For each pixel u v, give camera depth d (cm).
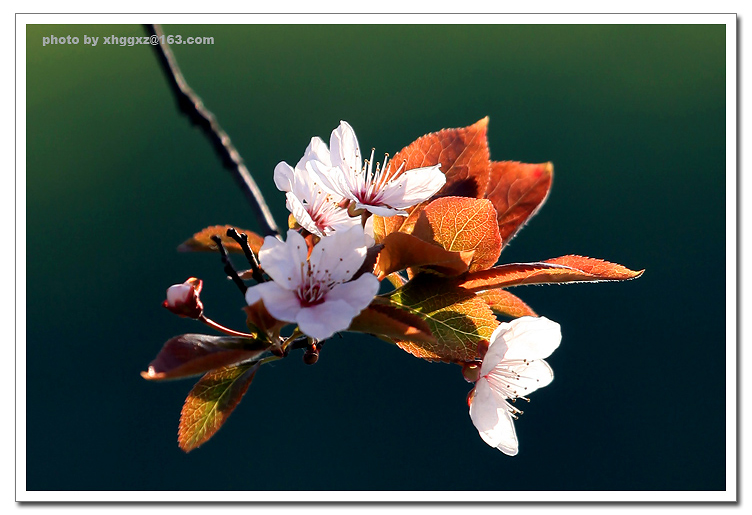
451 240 56
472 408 57
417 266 56
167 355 54
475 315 57
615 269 56
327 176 57
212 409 56
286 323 55
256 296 55
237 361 55
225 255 56
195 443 56
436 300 56
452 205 56
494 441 57
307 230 57
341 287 55
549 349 57
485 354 56
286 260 55
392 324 55
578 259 57
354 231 56
